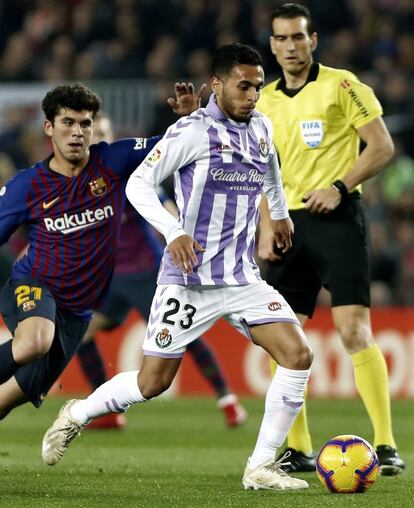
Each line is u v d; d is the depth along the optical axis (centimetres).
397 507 1955
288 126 2561
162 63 6316
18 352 2133
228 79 2086
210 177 2114
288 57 2550
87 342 3478
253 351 4688
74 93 2169
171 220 2059
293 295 2595
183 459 2764
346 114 2531
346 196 2486
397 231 5353
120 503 1997
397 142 5766
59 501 2019
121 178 2259
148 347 2170
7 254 4984
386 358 4584
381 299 5112
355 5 6600
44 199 2222
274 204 2322
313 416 3900
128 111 6138
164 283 2162
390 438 2480
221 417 3916
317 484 2278
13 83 6581
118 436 3309
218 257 2148
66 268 2245
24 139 5925
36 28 6919
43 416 3925
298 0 6594
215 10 6594
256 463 2177
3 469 2500
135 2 6756
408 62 6281
